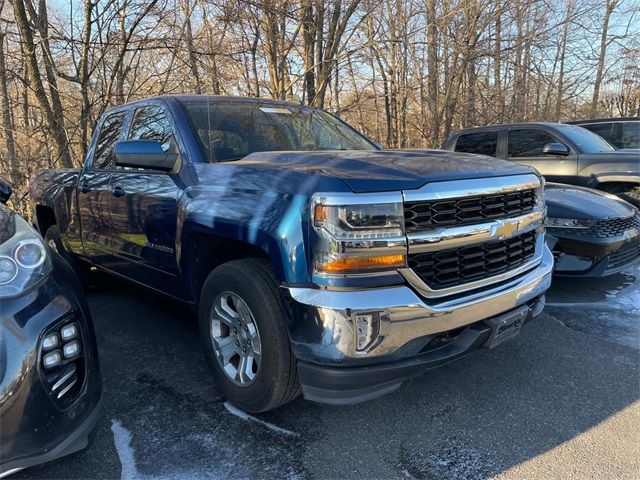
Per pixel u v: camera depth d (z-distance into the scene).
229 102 3.80
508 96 13.55
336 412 2.79
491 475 2.28
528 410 2.80
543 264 3.02
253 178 2.63
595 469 2.32
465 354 2.51
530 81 13.46
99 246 4.12
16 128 9.82
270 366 2.45
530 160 7.18
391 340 2.23
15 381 1.88
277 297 2.46
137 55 9.37
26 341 1.92
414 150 3.26
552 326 4.01
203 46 9.27
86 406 2.12
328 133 4.09
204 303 2.87
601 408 2.82
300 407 2.85
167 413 2.79
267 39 9.49
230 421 2.71
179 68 9.64
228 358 2.79
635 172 6.18
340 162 2.62
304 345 2.28
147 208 3.35
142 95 10.02
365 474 2.29
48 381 1.98
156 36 8.77
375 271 2.20
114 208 3.76
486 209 2.55
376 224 2.19
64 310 2.09
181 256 3.06
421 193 2.29
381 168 2.47
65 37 8.38
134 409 2.83
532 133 7.29
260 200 2.50
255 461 2.38
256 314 2.48
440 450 2.46
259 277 2.51
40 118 9.69
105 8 8.29
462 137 8.17
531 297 2.82
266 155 3.06
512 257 2.77
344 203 2.17
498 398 2.92
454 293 2.42
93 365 2.22
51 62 8.79
